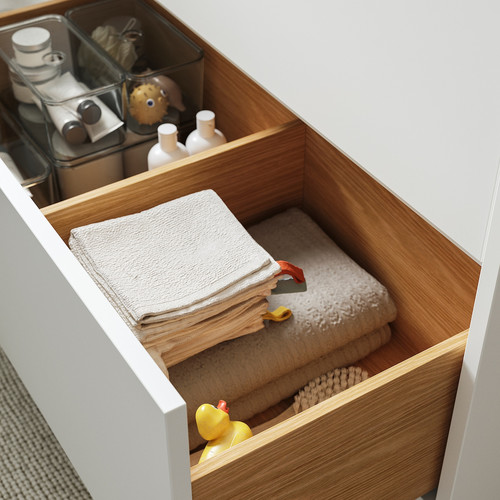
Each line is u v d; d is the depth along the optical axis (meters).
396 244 1.00
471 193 0.63
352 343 1.01
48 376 0.97
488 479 0.94
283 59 0.78
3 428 1.17
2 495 1.09
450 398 0.82
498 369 0.79
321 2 0.70
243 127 1.20
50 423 1.09
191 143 1.10
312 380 0.98
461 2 0.57
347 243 1.10
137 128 1.16
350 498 0.84
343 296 0.98
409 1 0.61
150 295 0.82
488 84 0.58
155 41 1.24
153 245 0.88
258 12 0.79
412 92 0.65
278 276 0.90
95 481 0.96
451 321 0.97
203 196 0.95
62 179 1.14
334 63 0.71
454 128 0.62
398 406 0.77
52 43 1.21
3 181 0.81
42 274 0.78
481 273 0.68
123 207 0.96
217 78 1.20
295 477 0.75
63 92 1.15
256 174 1.06
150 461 0.69
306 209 1.15
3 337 1.17
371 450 0.80
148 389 0.60
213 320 0.85
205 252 0.88
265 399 0.95
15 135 1.20
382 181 0.72
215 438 0.82
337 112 0.74
